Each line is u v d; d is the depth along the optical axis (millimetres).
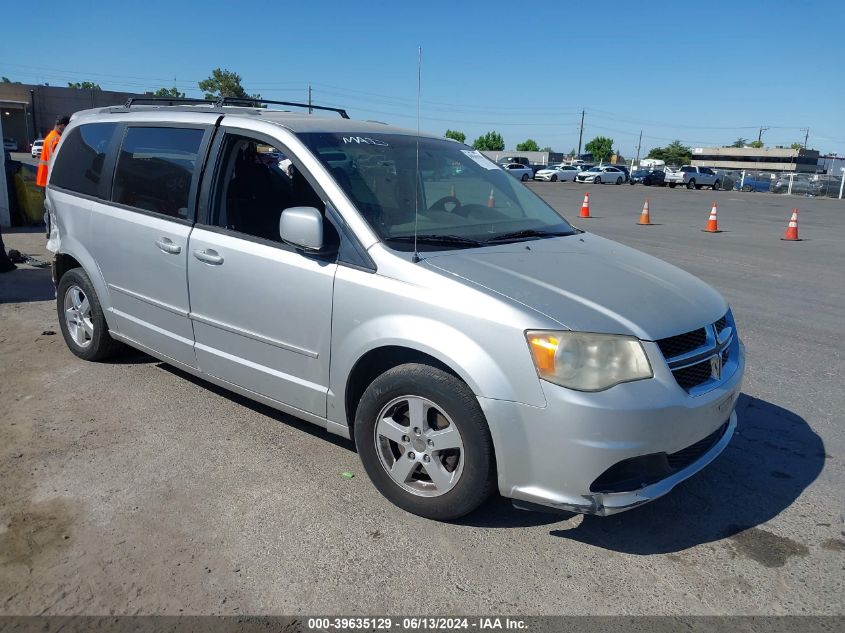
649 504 3611
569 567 3062
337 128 4121
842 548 3258
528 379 2916
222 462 3887
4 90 61625
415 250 3334
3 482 3600
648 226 17422
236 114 4234
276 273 3713
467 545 3193
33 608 2701
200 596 2797
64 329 5508
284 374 3814
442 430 3213
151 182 4559
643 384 2928
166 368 5309
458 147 4727
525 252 3660
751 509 3584
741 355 3639
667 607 2826
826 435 4523
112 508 3395
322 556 3078
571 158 93812
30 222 12133
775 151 101312
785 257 12227
